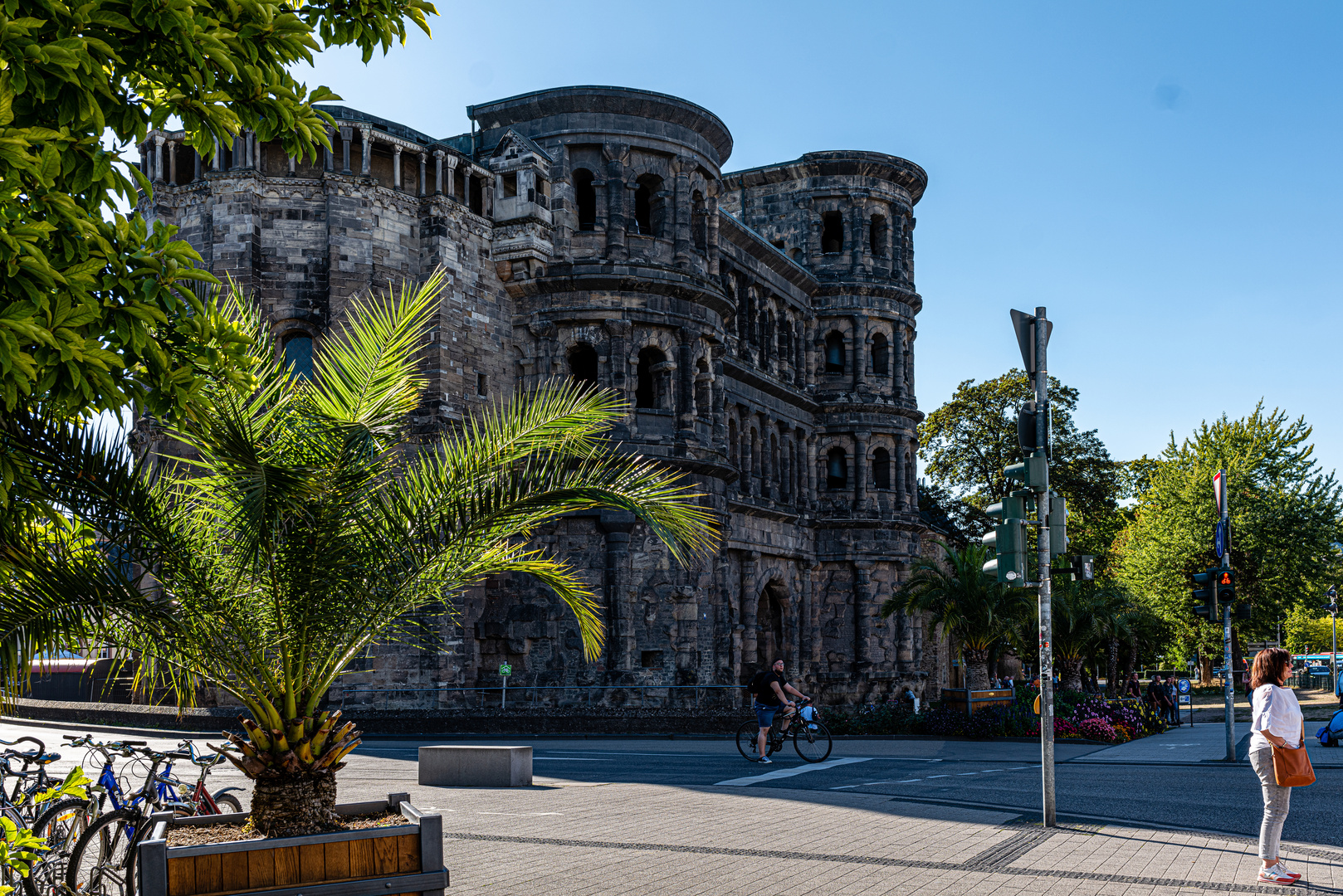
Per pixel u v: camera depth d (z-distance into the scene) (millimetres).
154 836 9141
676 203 46625
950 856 13391
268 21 7809
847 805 18312
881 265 67938
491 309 43688
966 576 41031
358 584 10781
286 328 38906
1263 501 71875
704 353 47438
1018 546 15945
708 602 45219
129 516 9867
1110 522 91938
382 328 11734
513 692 41812
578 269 44344
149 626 10352
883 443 67250
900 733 39344
